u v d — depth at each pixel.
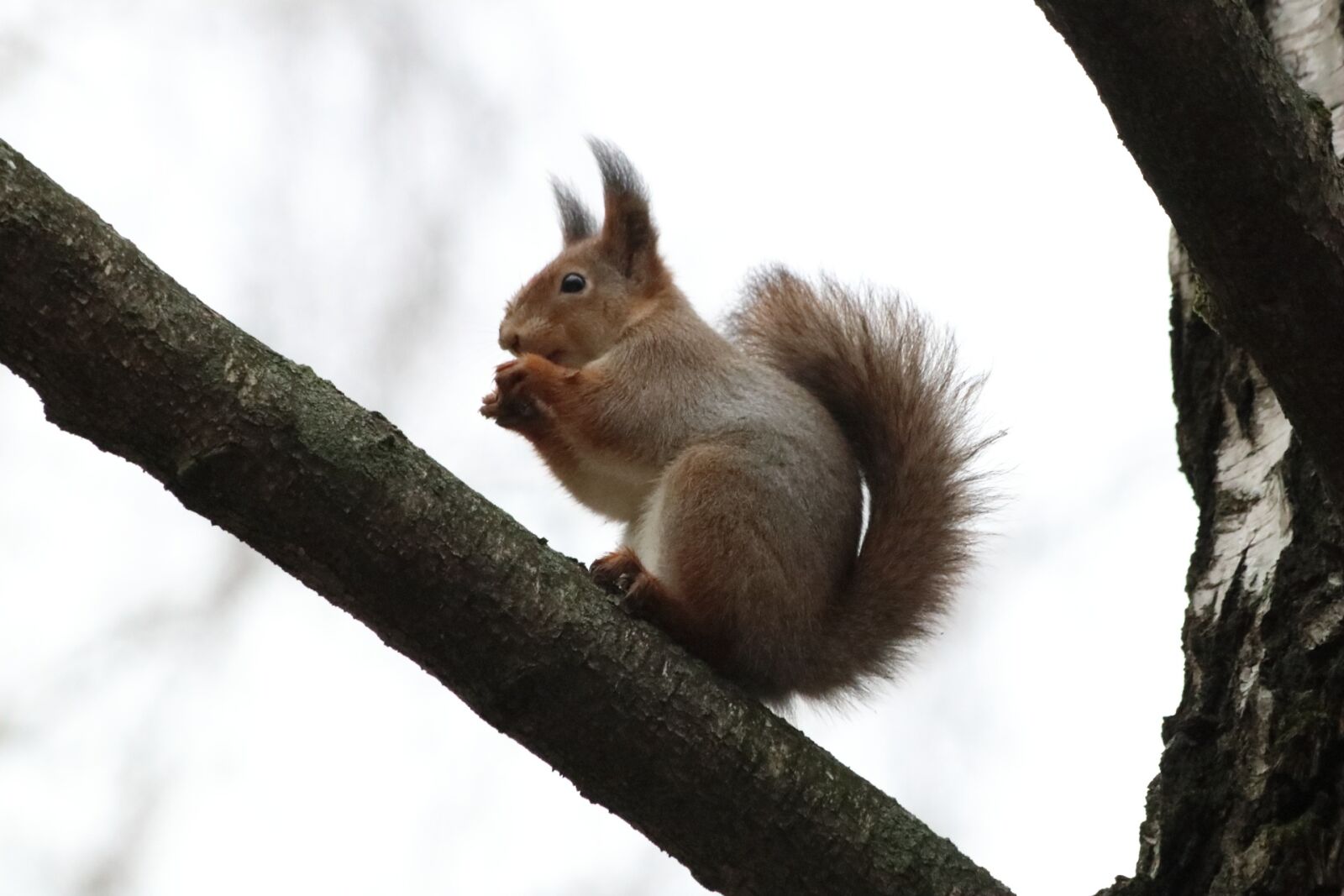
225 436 6.80
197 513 6.96
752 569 9.96
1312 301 6.96
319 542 6.98
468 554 7.17
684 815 7.48
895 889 7.45
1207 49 6.34
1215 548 9.09
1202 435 9.62
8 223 6.43
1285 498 8.73
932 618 10.84
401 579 7.08
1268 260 6.88
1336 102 9.67
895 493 11.14
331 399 7.14
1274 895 7.51
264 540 7.00
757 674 9.93
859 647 10.66
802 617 10.17
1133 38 6.30
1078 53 6.50
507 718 7.37
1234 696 8.30
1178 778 8.17
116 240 6.75
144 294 6.73
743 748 7.49
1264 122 6.54
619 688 7.37
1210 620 8.77
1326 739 7.77
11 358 6.60
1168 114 6.52
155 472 6.88
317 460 6.92
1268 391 9.34
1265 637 8.32
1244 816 7.81
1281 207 6.73
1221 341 9.73
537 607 7.29
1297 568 8.44
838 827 7.48
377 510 7.01
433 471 7.27
